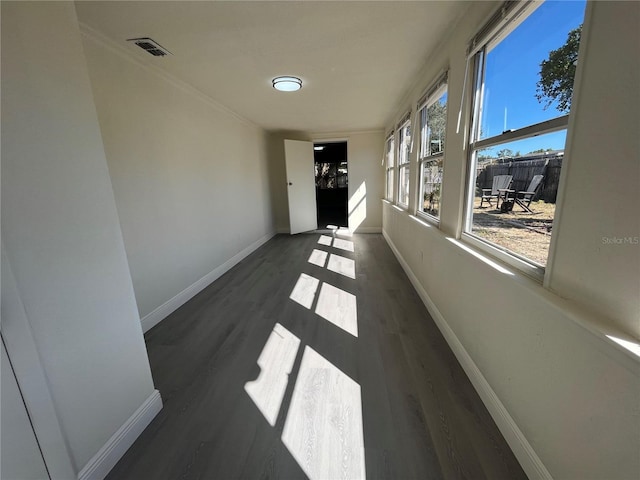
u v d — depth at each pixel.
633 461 0.73
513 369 1.25
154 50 2.18
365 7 1.72
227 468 1.23
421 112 3.06
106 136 2.04
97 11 1.67
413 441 1.32
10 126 0.88
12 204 0.88
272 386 1.70
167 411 1.53
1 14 0.86
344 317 2.54
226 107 3.85
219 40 2.05
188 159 3.04
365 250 4.87
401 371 1.80
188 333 2.33
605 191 0.80
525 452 1.17
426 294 2.70
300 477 1.18
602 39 0.80
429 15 1.82
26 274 0.92
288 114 4.37
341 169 9.76
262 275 3.73
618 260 0.78
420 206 3.24
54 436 1.00
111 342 1.25
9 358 0.88
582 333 0.85
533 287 1.11
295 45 2.15
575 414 0.91
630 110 0.72
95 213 1.17
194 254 3.16
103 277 1.21
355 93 3.39
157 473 1.21
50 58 1.00
